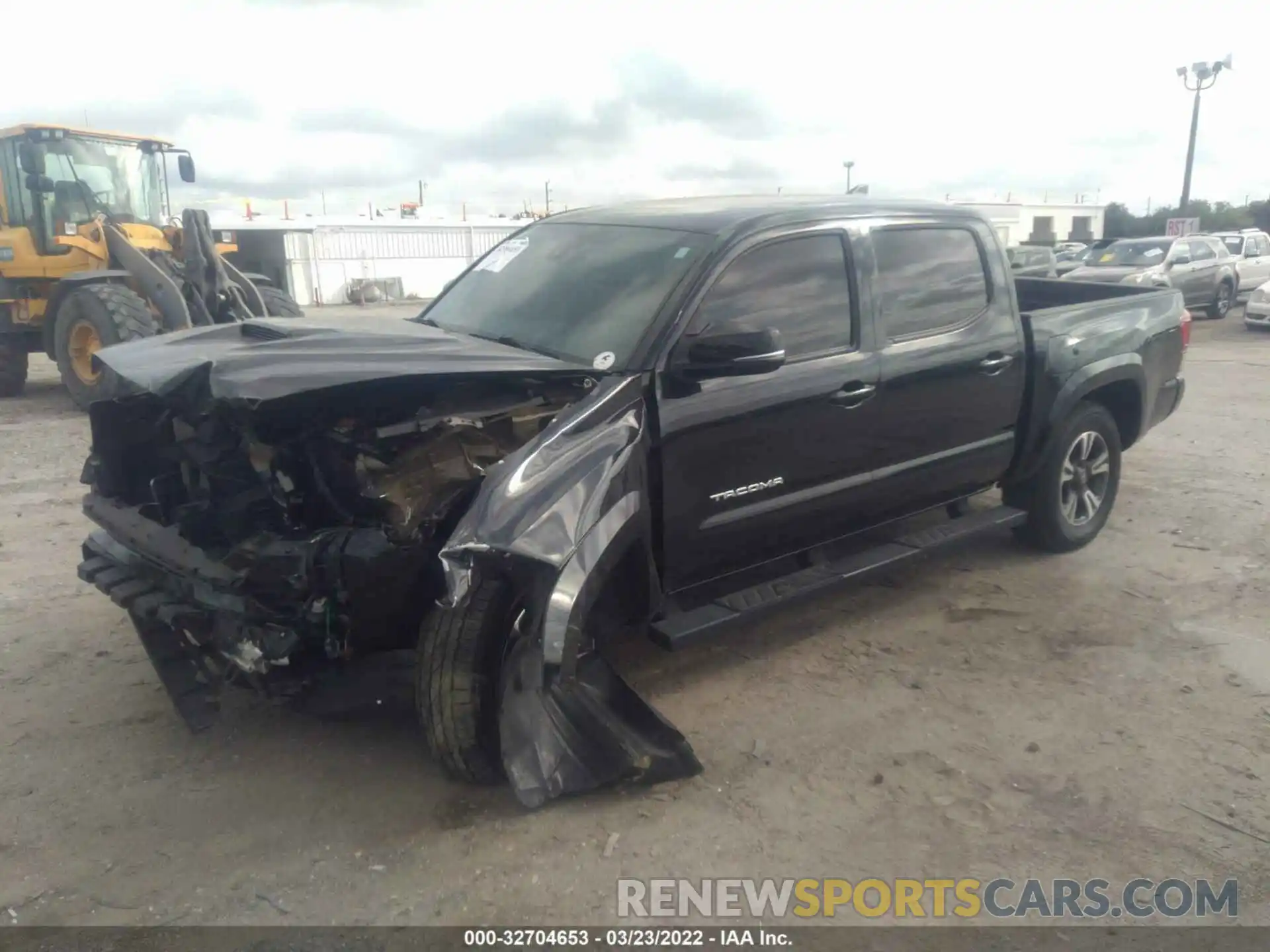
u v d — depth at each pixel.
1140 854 3.21
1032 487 5.58
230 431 3.49
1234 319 20.95
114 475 4.04
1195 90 30.78
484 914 2.96
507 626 3.37
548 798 3.40
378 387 3.32
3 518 6.57
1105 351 5.60
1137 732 3.94
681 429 3.76
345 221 35.75
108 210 11.52
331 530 3.24
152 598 3.59
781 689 4.30
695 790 3.56
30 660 4.53
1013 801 3.50
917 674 4.42
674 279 3.97
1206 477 7.58
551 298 4.29
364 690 3.65
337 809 3.44
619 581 3.71
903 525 5.15
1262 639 4.73
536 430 3.61
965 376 4.85
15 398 11.85
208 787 3.58
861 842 3.29
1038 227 56.88
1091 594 5.29
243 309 10.44
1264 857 3.20
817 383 4.19
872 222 4.60
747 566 4.23
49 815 3.41
